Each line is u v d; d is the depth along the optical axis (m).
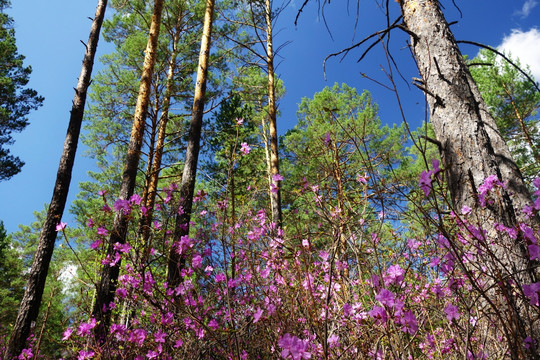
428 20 2.26
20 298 14.72
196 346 2.03
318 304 1.54
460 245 1.32
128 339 2.29
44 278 4.32
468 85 2.05
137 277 2.58
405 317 1.09
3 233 15.86
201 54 6.35
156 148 8.39
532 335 0.97
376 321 1.23
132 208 2.94
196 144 5.59
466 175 1.86
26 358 3.24
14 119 11.50
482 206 1.48
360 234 1.45
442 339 1.52
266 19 8.80
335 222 1.47
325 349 1.20
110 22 10.16
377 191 1.26
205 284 2.38
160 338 2.16
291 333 1.46
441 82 2.09
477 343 1.35
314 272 1.76
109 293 3.50
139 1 9.78
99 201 11.45
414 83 2.01
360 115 10.15
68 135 5.12
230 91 10.38
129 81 9.55
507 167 1.90
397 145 10.67
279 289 1.86
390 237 1.86
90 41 5.80
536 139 11.37
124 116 10.38
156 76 9.36
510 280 1.17
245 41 10.43
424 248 1.61
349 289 1.58
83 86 5.46
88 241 11.41
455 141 1.95
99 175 12.88
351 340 1.44
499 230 1.34
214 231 2.34
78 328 2.31
